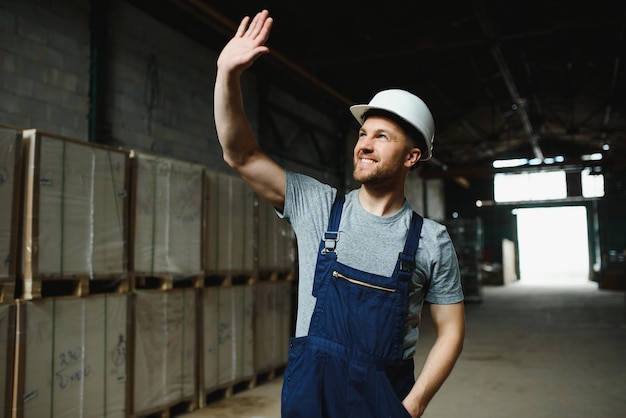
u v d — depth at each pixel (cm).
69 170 370
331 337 150
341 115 1198
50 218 355
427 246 161
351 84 1152
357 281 153
